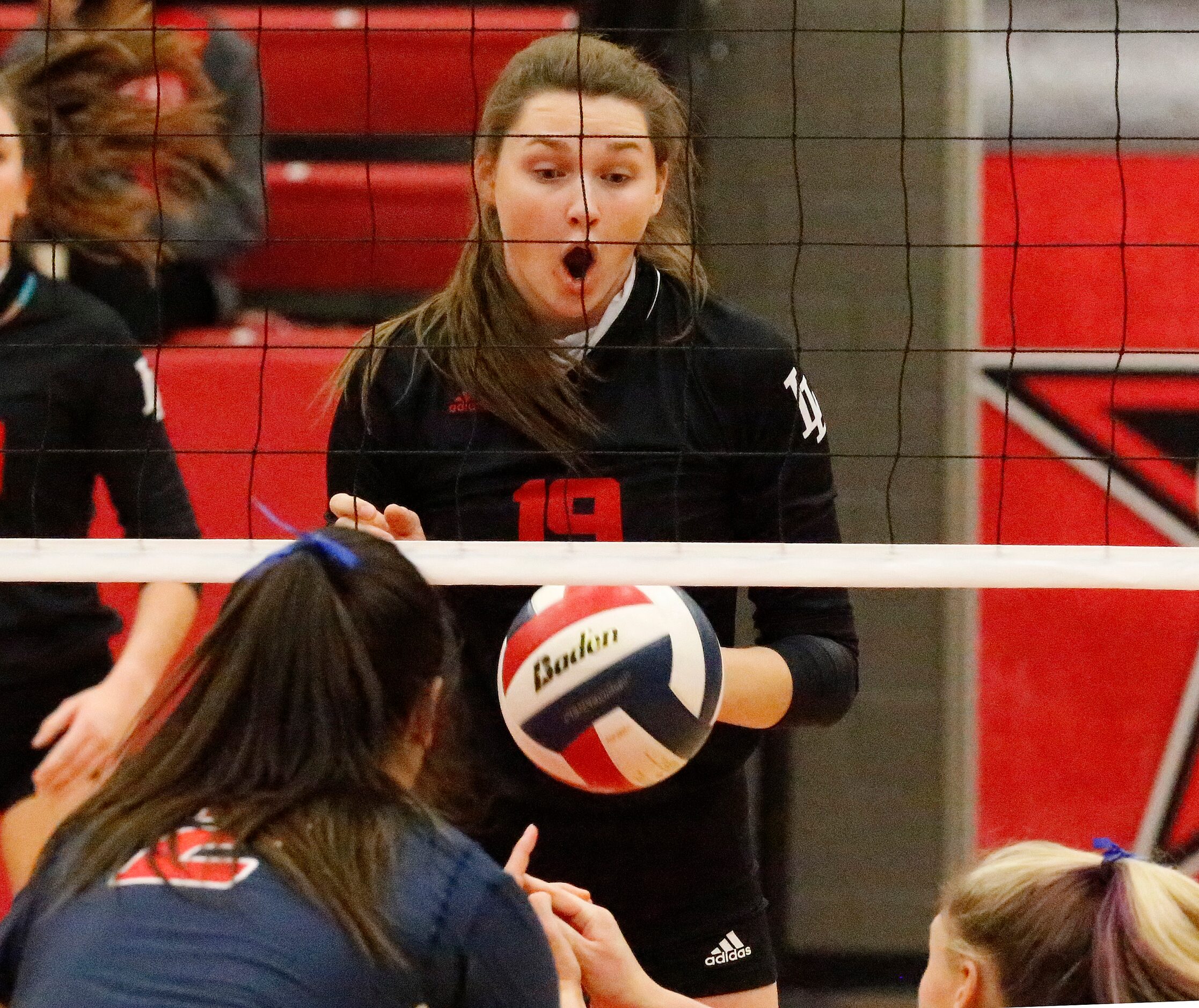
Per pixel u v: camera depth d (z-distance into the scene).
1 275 9.20
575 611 6.72
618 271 7.40
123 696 8.84
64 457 9.38
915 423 13.38
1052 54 13.34
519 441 7.52
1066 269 13.34
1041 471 13.35
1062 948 5.70
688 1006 6.35
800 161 13.40
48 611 9.48
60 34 10.94
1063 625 13.24
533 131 7.27
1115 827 13.25
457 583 6.73
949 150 13.30
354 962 4.70
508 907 5.02
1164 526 13.30
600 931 6.34
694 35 13.45
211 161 13.48
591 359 7.47
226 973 4.64
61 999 4.70
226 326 14.31
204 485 13.05
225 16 14.73
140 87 11.99
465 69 15.07
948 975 6.04
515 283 7.49
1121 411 13.30
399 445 7.66
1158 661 13.17
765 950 8.07
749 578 6.77
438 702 5.70
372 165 15.38
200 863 4.88
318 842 4.88
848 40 13.33
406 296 15.14
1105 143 13.28
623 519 7.45
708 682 6.70
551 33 13.04
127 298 13.28
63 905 4.99
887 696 13.39
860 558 6.88
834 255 13.40
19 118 9.47
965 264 13.31
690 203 7.89
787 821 13.45
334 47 14.95
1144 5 13.36
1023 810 13.33
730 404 7.45
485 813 7.30
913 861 13.41
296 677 5.09
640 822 7.54
